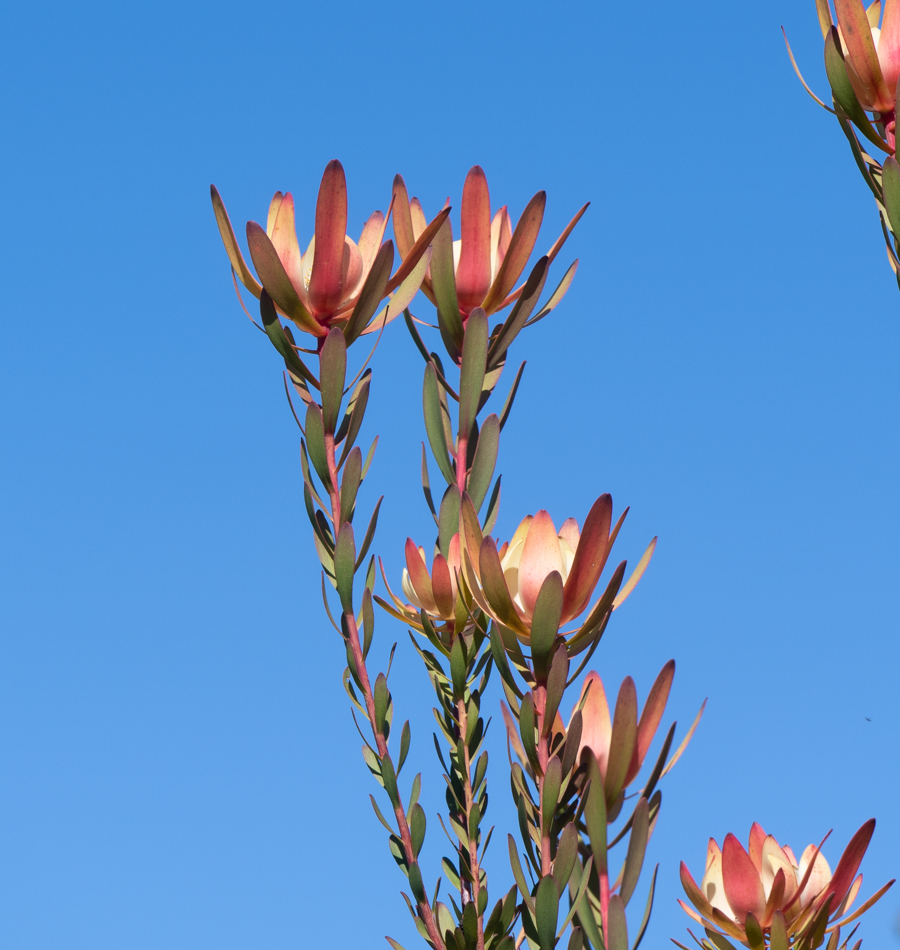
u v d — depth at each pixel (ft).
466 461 5.72
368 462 5.74
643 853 5.16
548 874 5.27
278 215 5.71
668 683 5.23
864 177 5.81
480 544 5.39
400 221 5.76
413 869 5.56
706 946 5.88
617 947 5.11
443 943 5.60
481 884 5.73
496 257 5.83
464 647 5.80
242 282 5.74
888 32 5.79
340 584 5.62
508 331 5.74
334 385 5.64
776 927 5.63
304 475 5.73
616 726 5.19
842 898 5.78
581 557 5.34
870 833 5.66
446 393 5.83
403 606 5.87
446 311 5.74
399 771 5.66
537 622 5.32
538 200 5.68
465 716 5.80
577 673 5.44
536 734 5.38
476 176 5.73
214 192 5.67
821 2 5.94
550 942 5.25
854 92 5.79
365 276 5.75
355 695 5.70
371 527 5.65
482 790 5.77
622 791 5.23
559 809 5.36
